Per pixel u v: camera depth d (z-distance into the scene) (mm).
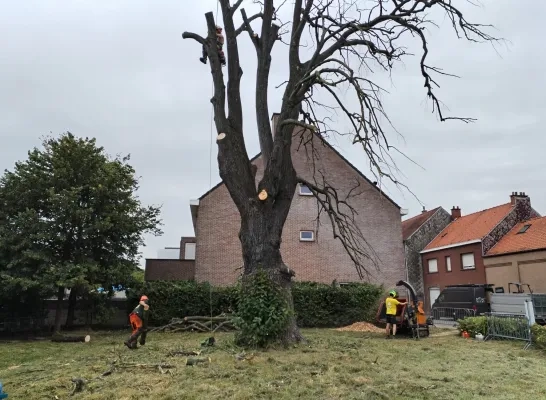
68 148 17078
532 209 30531
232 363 7992
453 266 32031
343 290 19156
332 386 6434
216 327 16359
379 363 8312
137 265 17984
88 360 9398
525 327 11891
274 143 10648
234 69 11180
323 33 10914
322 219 23188
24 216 15578
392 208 24156
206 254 21531
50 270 15031
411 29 10641
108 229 16797
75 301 18234
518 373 7703
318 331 15922
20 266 15477
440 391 6293
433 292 34125
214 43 11328
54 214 16141
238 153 10758
